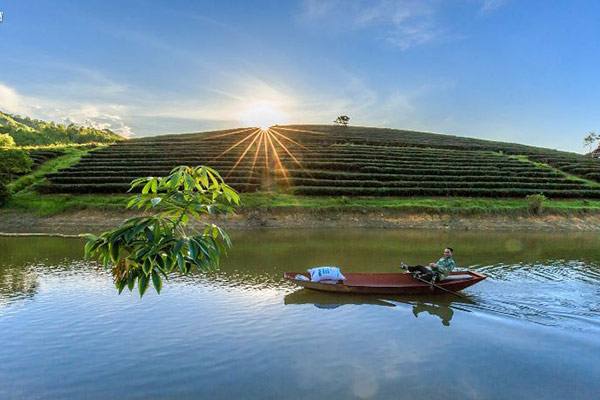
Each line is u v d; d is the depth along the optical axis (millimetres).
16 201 34062
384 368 7781
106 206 33562
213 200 3465
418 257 19562
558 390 7082
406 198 39094
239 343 8852
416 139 88125
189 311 10969
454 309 11422
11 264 17203
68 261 17875
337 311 11109
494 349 8766
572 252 21500
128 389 6938
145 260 2867
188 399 6633
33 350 8492
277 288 13391
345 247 22375
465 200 38844
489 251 21641
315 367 7777
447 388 7070
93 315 10625
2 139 73688
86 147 64188
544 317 10844
